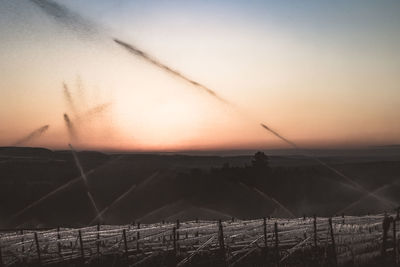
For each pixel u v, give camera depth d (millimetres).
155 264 31328
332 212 89125
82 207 95125
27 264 31094
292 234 36406
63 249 34625
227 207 97312
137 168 121875
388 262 29094
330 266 31203
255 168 112625
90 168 117375
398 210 30469
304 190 102375
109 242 35938
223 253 30891
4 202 94062
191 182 107625
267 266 31250
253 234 37031
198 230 38219
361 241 33406
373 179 106625
